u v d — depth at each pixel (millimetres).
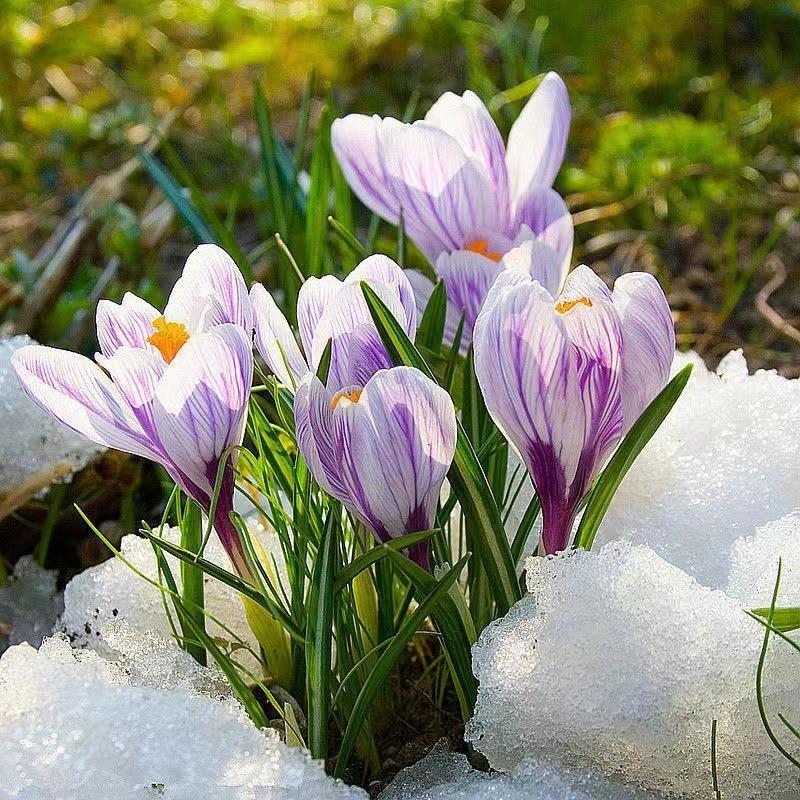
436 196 567
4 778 493
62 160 1302
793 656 510
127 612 571
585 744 515
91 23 1547
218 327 493
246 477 584
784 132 1242
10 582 654
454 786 521
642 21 1426
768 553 533
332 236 823
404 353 503
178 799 493
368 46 1452
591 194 1100
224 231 731
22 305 850
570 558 519
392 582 557
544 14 1422
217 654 524
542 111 570
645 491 574
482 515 521
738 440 579
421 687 586
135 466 694
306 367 517
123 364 495
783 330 865
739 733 511
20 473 651
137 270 919
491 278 556
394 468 492
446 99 572
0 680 514
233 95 1471
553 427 496
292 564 552
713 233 1067
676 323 926
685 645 511
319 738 520
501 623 521
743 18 1456
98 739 499
